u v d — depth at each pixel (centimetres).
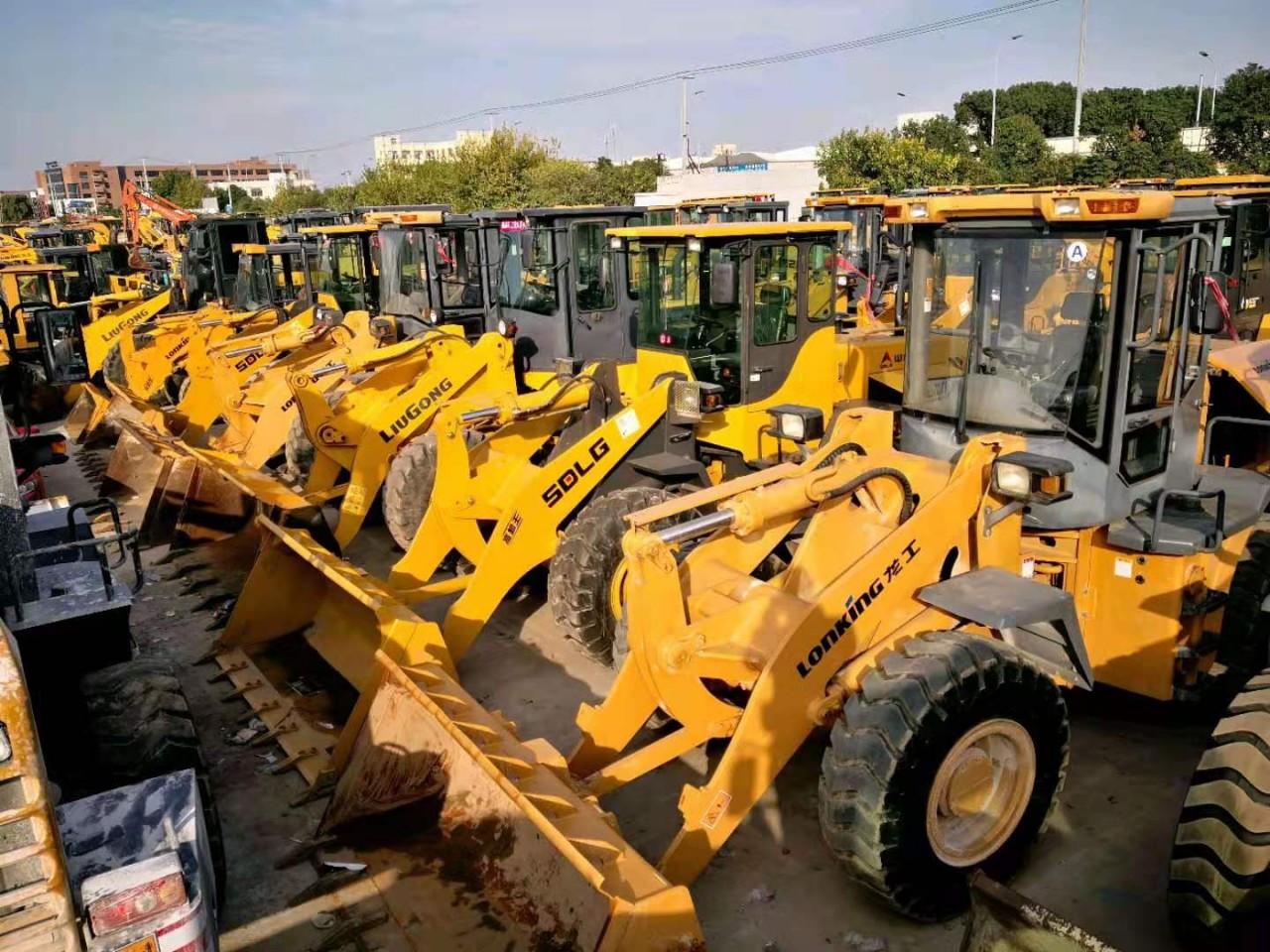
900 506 488
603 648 637
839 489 472
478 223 1025
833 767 404
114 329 1582
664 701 452
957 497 459
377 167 4825
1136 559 509
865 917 434
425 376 918
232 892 451
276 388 1079
